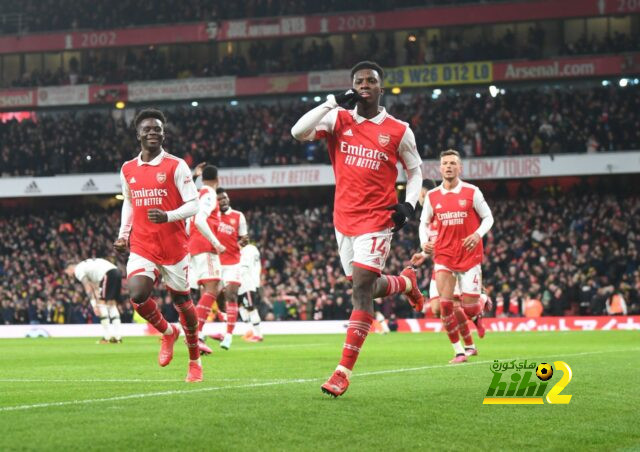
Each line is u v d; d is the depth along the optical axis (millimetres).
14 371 11211
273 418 5844
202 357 13578
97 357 14547
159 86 44031
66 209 44844
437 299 14195
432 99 42125
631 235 33906
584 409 6750
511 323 29188
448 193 12617
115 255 39219
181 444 4977
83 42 45594
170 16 45094
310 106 42844
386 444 5238
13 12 47531
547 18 40406
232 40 44156
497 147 38000
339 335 26453
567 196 38375
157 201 8531
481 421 6086
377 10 42469
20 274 37562
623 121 37719
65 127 44281
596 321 28547
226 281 15812
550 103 39656
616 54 39719
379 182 7527
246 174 39875
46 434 5156
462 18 41406
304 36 43688
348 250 7598
